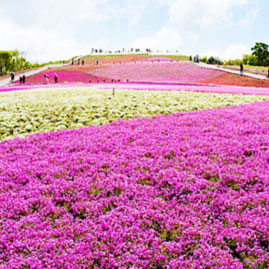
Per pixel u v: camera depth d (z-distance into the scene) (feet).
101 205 17.67
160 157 25.08
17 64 322.75
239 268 12.65
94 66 272.92
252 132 31.83
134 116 46.60
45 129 40.14
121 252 13.76
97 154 26.91
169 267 12.87
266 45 343.05
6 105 58.85
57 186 20.12
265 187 19.11
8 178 21.70
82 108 54.03
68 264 12.95
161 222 15.76
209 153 25.86
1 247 14.12
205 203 17.56
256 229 14.94
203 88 104.42
